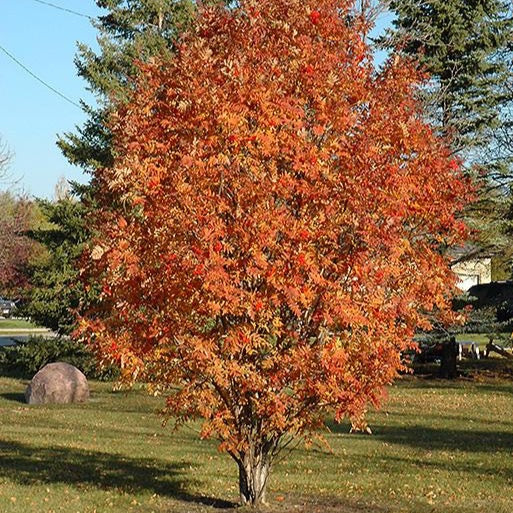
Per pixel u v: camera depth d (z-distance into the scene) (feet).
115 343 29.58
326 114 30.50
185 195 28.78
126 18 90.07
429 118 82.53
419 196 30.91
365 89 31.58
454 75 92.02
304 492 36.42
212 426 30.30
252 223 28.43
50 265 91.09
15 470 41.45
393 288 30.83
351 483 38.88
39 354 91.30
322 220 29.30
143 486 37.86
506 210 92.79
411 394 81.92
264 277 28.89
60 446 49.67
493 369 106.01
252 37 32.32
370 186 29.22
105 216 31.96
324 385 29.09
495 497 36.19
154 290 29.35
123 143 32.07
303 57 31.32
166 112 31.27
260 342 29.27
